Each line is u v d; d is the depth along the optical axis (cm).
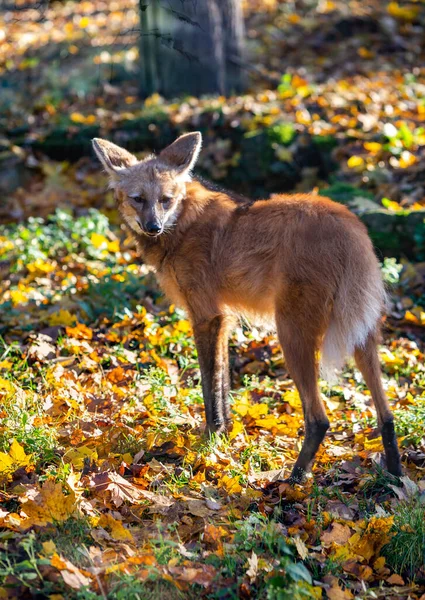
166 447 859
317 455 871
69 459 793
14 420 859
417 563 677
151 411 932
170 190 910
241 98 2022
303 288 809
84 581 588
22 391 928
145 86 2158
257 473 814
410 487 758
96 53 2411
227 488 768
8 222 1705
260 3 2803
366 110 1900
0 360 1052
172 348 1126
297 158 1769
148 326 1151
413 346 1145
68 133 1955
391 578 659
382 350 1109
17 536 649
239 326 1163
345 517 738
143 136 1916
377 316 816
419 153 1700
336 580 634
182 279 920
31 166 1888
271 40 2520
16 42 2595
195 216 914
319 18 2639
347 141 1764
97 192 1786
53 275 1375
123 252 1505
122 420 896
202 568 627
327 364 820
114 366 1073
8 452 798
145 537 674
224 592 599
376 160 1684
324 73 2300
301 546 655
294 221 829
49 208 1736
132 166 948
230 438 896
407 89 2075
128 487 748
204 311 909
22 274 1381
